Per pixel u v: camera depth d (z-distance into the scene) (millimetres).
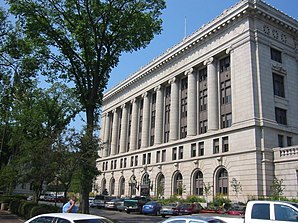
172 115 52281
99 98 24781
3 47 24172
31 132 34281
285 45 42531
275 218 10852
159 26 24578
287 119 39719
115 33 24016
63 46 23609
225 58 44281
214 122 42969
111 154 72125
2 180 33438
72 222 7820
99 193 71625
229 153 38594
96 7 22469
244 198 35156
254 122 36219
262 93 37781
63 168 20109
